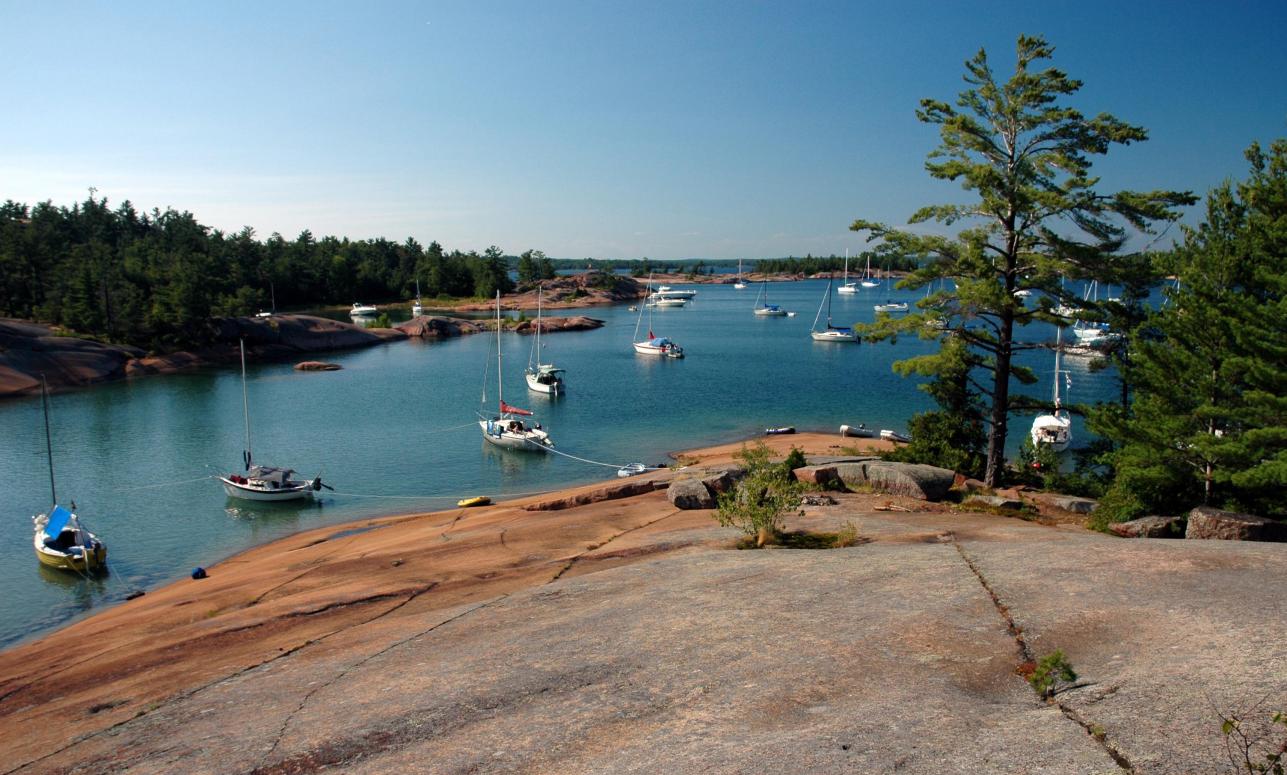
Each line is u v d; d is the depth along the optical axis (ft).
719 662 26.55
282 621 43.86
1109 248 70.74
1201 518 48.14
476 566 54.54
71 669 42.47
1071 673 21.86
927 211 75.20
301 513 110.11
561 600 37.29
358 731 24.34
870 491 71.00
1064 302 73.77
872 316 503.61
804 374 252.01
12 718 35.17
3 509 111.04
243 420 179.42
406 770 21.52
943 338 79.87
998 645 25.67
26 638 70.13
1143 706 19.94
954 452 89.30
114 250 474.08
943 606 29.71
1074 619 26.86
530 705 24.85
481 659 29.71
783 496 50.57
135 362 264.93
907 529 51.31
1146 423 60.13
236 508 112.06
